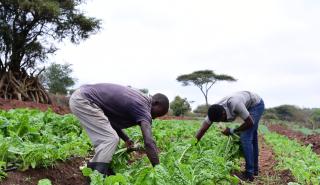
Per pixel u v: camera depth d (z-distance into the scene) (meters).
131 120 5.81
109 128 5.81
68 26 27.48
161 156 6.56
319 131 31.84
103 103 5.88
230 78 64.06
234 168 7.97
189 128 16.16
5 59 24.73
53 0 26.48
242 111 7.54
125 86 5.96
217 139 10.14
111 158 5.84
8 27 24.62
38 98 24.20
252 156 7.85
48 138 6.97
